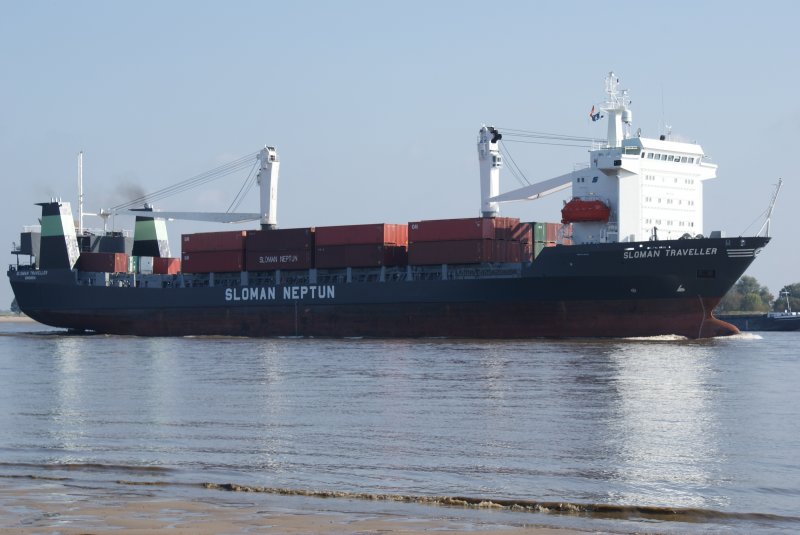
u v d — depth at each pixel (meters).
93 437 45.88
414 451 42.00
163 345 112.25
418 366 78.94
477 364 79.56
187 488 34.09
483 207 123.44
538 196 119.81
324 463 39.31
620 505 31.56
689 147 112.25
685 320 103.19
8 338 135.50
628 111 112.81
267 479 36.12
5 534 27.08
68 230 140.88
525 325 107.44
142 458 40.38
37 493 32.94
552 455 41.09
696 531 29.16
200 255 128.75
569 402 57.34
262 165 140.25
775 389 63.34
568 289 104.44
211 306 128.12
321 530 27.98
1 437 45.94
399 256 117.81
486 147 123.12
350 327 117.94
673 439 44.91
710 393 61.41
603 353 88.44
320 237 119.88
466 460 40.00
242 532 27.56
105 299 137.12
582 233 110.44
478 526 28.89
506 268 109.25
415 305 113.31
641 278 101.69
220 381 70.75
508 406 55.72
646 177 109.00
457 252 110.06
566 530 28.67
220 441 44.62
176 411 54.94
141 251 148.62
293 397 60.78
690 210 112.62
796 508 32.12
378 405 56.66
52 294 141.25
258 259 124.50
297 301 121.69
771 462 39.72
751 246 98.56
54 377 75.94
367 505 31.59
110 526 28.06
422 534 27.77
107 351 104.06
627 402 57.34
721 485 35.56
